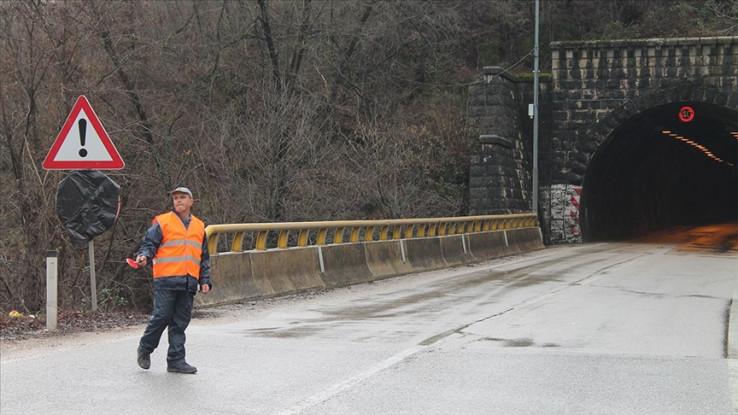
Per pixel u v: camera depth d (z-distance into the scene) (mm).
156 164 27438
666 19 45250
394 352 10008
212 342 10727
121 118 28188
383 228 21328
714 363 9383
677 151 60406
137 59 29250
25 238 20719
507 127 38750
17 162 21625
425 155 38062
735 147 61219
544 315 13430
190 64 33281
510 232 31219
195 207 28750
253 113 32781
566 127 40031
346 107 37656
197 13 35406
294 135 32281
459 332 11625
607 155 43125
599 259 27422
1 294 20359
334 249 18812
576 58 39781
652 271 22094
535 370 8961
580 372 8867
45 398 7660
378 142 35938
